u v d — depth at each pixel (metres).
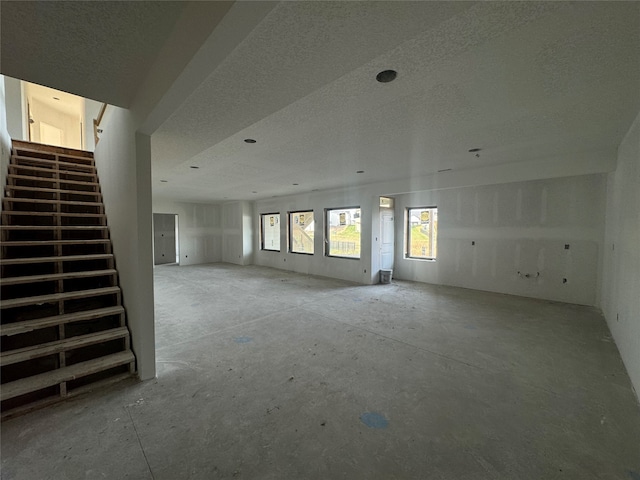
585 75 1.81
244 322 3.87
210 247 10.32
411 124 2.67
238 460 1.57
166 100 1.73
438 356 2.83
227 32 1.15
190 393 2.20
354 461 1.57
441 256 6.24
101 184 4.04
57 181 3.87
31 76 1.92
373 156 3.84
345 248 7.07
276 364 2.68
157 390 2.24
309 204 7.73
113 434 1.75
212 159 4.01
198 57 1.31
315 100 2.18
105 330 2.62
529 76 1.83
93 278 3.21
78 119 9.00
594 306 4.48
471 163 4.24
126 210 2.65
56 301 2.50
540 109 2.34
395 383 2.34
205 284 6.43
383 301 4.91
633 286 2.45
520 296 5.16
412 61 1.65
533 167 4.02
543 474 1.47
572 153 3.69
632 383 2.31
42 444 1.67
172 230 10.62
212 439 1.72
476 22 1.31
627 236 2.77
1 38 1.49
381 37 1.31
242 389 2.26
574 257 4.64
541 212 4.93
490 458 1.58
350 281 6.72
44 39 1.52
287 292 5.62
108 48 1.63
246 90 1.86
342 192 6.86
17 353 2.11
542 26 1.34
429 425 1.85
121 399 2.12
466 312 4.27
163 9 1.36
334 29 1.25
